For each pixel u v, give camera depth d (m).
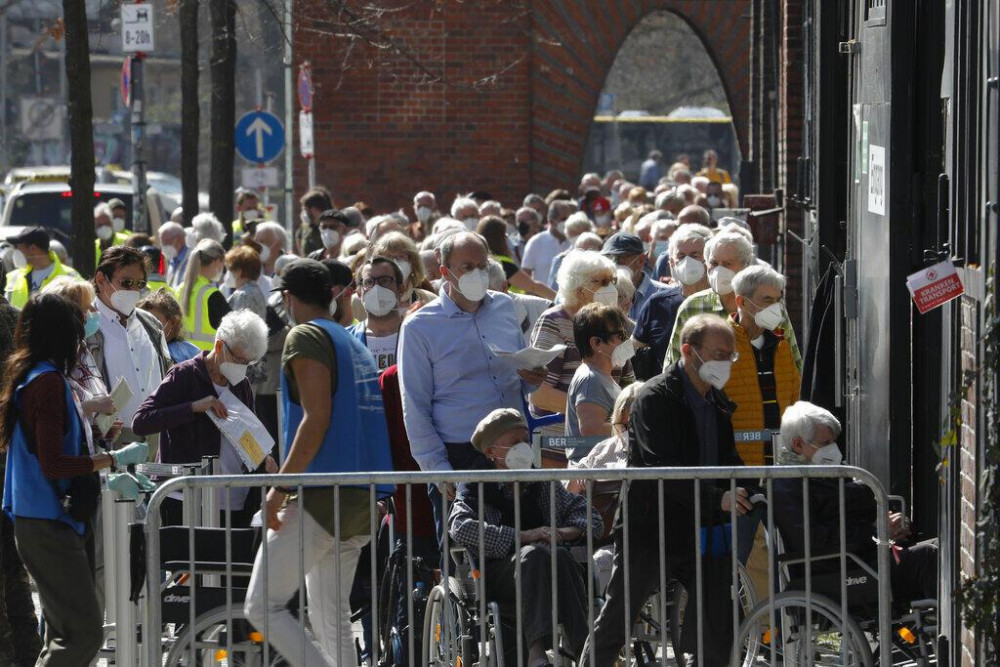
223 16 53.12
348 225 47.25
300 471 21.25
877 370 26.42
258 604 21.33
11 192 86.12
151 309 31.42
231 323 25.92
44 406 21.66
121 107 151.62
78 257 37.44
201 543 22.12
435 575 23.30
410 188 71.00
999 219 17.88
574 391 24.97
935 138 24.48
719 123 133.75
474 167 70.88
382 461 21.98
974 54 19.75
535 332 27.28
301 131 67.50
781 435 22.53
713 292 27.84
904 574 22.55
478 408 24.97
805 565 20.56
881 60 26.19
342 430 21.42
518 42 70.44
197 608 22.42
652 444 21.14
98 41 51.94
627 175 134.25
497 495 22.98
